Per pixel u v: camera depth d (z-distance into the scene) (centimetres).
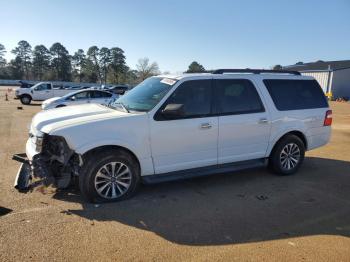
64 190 551
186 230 430
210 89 584
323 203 534
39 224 433
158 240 403
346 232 436
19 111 2034
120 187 522
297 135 693
